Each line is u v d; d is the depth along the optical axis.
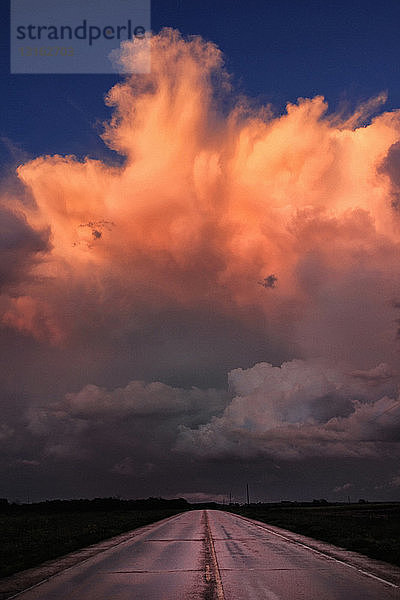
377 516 62.72
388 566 18.70
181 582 15.81
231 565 19.64
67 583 16.16
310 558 21.61
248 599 12.83
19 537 34.53
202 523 54.81
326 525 42.00
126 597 13.52
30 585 15.91
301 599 12.68
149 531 41.81
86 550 27.02
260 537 33.88
